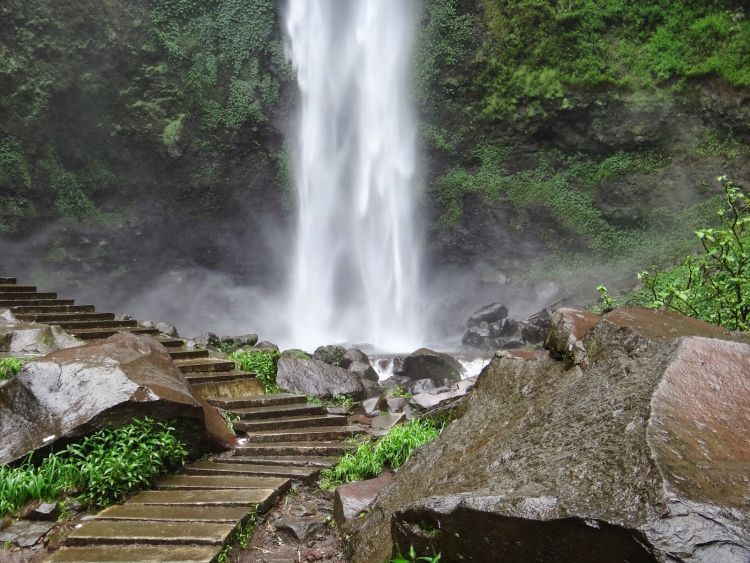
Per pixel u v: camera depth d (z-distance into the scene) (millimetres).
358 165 22922
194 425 5066
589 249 19938
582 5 20109
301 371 8484
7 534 3756
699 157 18766
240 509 4090
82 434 4402
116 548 3586
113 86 20391
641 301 8398
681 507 1850
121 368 4812
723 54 18484
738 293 5000
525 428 2963
